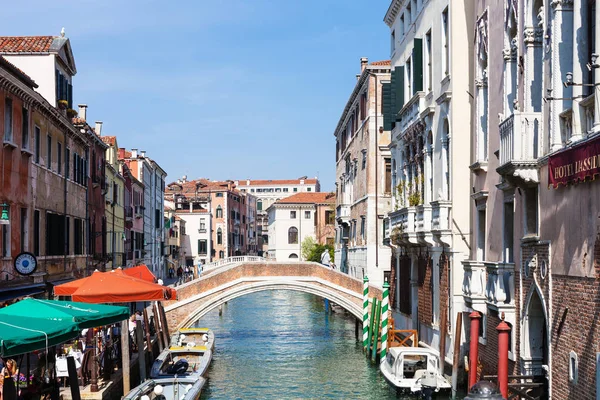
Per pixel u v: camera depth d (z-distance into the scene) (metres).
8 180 20.48
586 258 11.59
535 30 14.25
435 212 20.03
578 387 11.82
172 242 75.75
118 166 42.38
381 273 36.12
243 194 110.12
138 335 20.05
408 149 25.66
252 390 22.95
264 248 135.00
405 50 25.81
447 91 19.55
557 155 12.34
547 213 13.29
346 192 45.81
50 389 15.18
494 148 16.77
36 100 22.47
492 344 16.77
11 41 26.39
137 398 16.62
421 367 21.28
